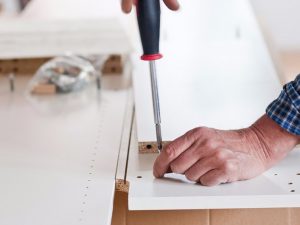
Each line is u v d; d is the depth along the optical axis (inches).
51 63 65.3
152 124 47.6
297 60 126.8
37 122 54.0
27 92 64.3
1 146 48.1
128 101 59.4
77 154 45.6
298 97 39.6
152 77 40.6
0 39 73.7
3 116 56.3
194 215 41.8
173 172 39.9
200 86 57.8
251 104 51.9
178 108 51.5
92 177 41.1
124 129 50.9
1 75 71.3
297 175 39.6
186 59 67.7
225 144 39.4
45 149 47.1
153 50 39.5
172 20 85.9
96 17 84.3
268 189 37.5
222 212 41.6
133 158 44.3
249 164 39.2
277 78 58.9
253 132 40.8
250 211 41.6
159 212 42.0
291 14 128.2
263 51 69.4
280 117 40.3
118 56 68.9
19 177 41.6
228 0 94.9
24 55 67.4
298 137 40.8
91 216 35.4
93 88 64.8
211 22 84.0
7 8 120.3
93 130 51.1
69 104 59.4
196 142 39.1
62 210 36.3
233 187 38.1
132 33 79.1
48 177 41.4
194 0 95.6
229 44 73.6
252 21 83.9
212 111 50.4
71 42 71.1
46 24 81.1
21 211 36.4
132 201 37.1
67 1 100.0
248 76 60.3
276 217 41.7
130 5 37.6
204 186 38.5
